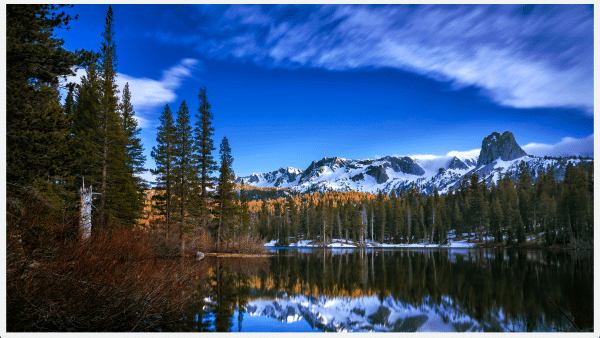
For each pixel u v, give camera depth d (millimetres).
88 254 7391
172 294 8227
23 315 5363
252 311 11312
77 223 8789
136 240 14648
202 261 25594
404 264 30656
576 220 52219
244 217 52500
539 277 20953
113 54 26484
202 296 13094
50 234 6633
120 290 6703
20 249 5734
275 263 30453
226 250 36750
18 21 8969
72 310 5875
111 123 23438
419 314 12297
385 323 11117
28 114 8852
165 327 7746
